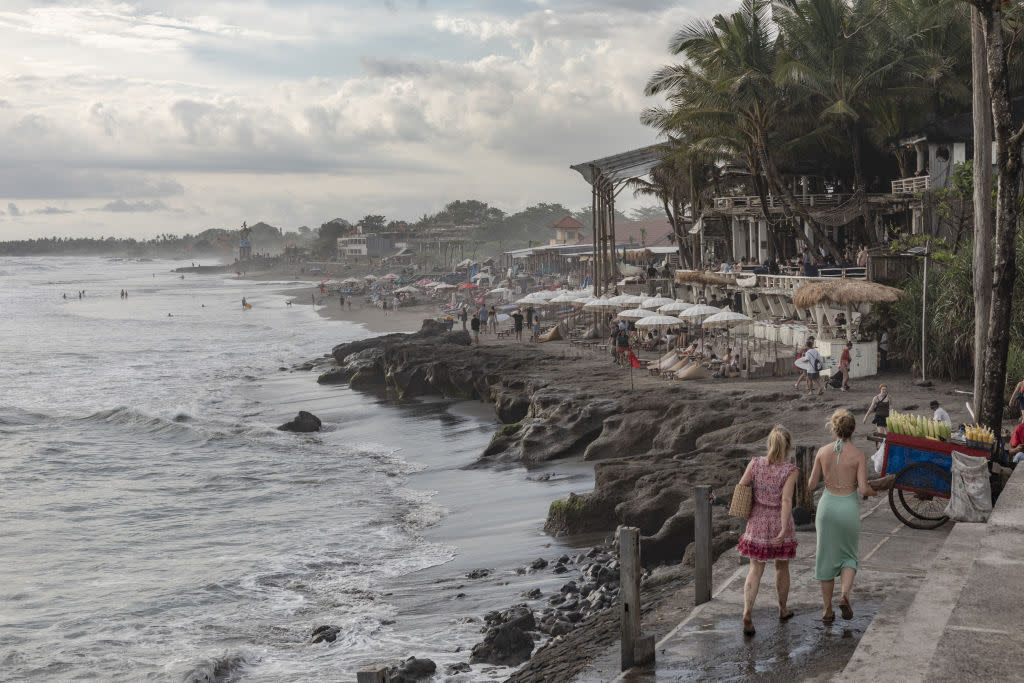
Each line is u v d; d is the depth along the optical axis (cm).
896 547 1080
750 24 4572
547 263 12625
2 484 3031
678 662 817
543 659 1210
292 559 2141
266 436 3875
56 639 1678
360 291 14238
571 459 3030
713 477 1978
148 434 3919
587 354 4734
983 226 1917
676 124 4997
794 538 858
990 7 1556
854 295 3117
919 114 4472
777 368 3512
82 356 7238
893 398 2733
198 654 1564
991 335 1638
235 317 11362
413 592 1852
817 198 5156
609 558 1861
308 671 1453
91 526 2514
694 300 5488
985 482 1106
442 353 5078
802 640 832
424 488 2853
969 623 568
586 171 5978
